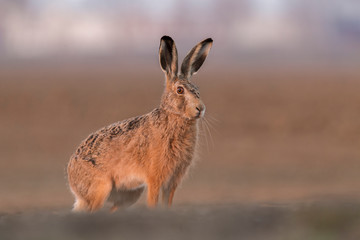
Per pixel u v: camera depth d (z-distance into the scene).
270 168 73.12
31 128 107.69
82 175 30.48
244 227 18.09
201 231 17.86
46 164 76.81
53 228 18.81
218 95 140.50
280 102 130.50
